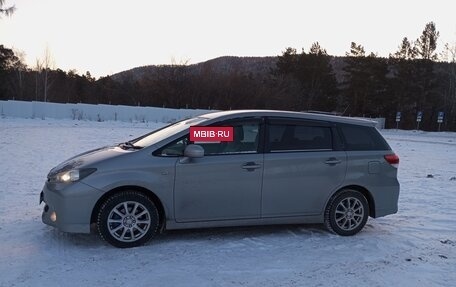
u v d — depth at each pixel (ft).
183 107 196.34
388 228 22.90
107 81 247.70
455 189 34.60
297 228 22.11
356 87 225.76
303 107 221.25
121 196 18.03
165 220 18.74
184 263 16.88
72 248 17.98
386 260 18.02
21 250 17.57
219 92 200.03
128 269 16.07
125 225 18.17
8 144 53.42
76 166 18.34
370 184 21.39
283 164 19.94
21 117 117.80
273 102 205.98
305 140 20.68
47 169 36.63
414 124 208.95
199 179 18.84
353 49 225.76
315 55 241.55
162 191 18.44
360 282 15.70
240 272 16.19
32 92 201.67
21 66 209.97
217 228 21.58
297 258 17.87
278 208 20.03
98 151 20.18
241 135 19.81
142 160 18.40
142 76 215.72
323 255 18.31
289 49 247.91
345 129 21.47
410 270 17.01
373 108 226.17
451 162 55.88
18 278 14.96
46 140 60.29
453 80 205.57
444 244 20.40
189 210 18.89
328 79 240.12
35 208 23.88
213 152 19.30
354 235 21.30
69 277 15.20
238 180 19.31
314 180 20.44
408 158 59.36
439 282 15.90
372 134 21.97
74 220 17.66
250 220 19.75
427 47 210.59
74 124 103.76
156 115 132.77
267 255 18.08
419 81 213.05
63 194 17.66
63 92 228.02
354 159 21.12
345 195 21.07
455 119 200.34
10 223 21.01
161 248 18.39
